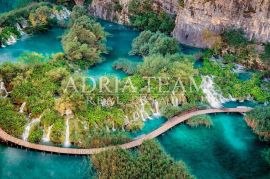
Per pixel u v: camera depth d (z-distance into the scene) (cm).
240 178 5253
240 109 6675
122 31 10038
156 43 8156
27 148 5394
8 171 5066
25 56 7200
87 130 5725
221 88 7119
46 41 8856
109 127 5916
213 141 5925
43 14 9569
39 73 6725
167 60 7244
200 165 5431
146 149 5303
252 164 5522
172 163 5088
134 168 4862
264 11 8044
